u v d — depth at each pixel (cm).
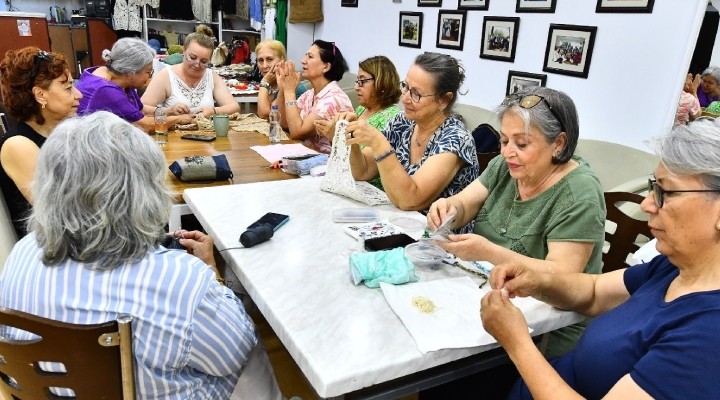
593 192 132
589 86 297
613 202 186
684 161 79
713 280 85
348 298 116
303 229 154
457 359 102
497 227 154
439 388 148
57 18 691
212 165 208
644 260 173
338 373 90
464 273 132
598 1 284
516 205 149
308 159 231
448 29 393
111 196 87
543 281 113
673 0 250
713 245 83
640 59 269
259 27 627
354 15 509
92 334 83
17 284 92
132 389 89
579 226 129
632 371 82
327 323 105
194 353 96
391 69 268
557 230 132
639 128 275
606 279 121
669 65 255
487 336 104
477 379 143
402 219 166
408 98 187
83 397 90
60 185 87
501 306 98
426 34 418
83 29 654
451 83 184
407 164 203
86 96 264
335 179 185
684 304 84
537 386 90
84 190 86
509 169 143
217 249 147
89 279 88
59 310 88
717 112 234
